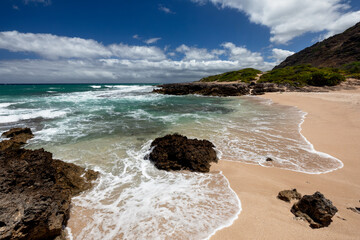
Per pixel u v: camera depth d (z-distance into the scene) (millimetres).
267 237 3592
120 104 23172
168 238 3607
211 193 5086
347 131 9836
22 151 5824
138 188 5383
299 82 36156
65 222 4074
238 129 11211
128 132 10719
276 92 32125
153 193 5117
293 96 25734
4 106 19516
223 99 28797
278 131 10664
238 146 8531
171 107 20766
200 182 5680
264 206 4512
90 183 5562
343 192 5086
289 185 5492
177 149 6820
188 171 6398
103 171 6328
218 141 9172
